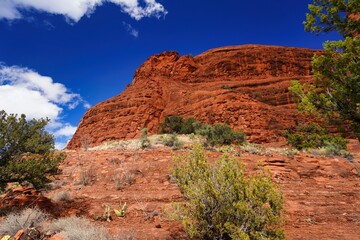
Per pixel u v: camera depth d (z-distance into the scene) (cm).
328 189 1008
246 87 7044
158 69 8881
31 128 852
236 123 4900
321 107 521
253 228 443
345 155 1688
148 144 1895
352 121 506
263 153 1554
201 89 7262
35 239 520
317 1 578
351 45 470
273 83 7219
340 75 486
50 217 703
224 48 9506
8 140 793
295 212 761
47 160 844
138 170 1183
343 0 545
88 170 1206
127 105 6675
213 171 529
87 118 7056
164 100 7025
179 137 2614
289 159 1396
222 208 482
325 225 677
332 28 575
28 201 805
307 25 589
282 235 436
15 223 589
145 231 612
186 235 559
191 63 8906
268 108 5238
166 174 1117
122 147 1902
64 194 882
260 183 468
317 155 1664
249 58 8575
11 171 757
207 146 1945
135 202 840
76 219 620
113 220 709
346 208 802
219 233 488
